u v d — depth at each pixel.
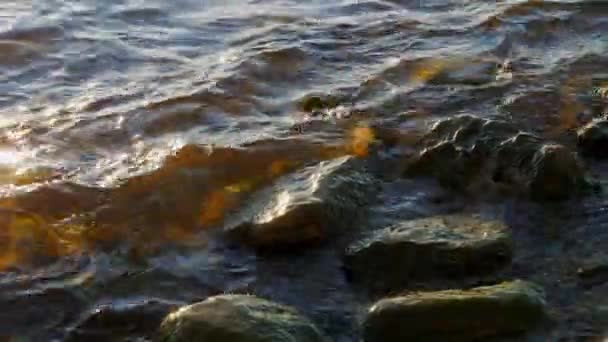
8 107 4.58
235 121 4.48
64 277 3.65
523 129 4.38
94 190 3.98
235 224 3.84
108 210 3.91
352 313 3.51
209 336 3.27
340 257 3.71
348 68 4.95
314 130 4.38
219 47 5.16
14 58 4.98
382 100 4.63
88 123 4.43
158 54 5.07
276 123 4.45
